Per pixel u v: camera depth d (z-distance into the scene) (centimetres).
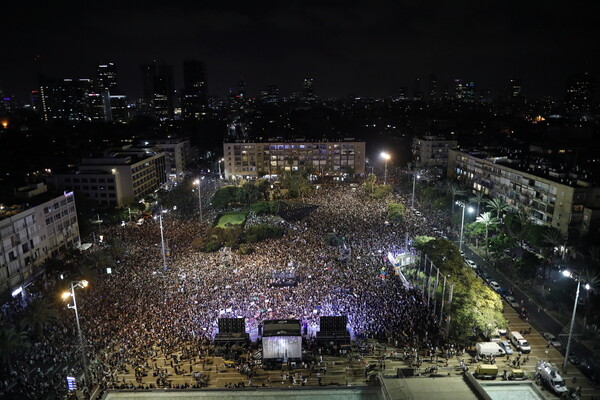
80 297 9925
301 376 7331
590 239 11462
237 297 9850
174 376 7306
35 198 13050
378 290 10175
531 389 5622
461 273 9619
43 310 8362
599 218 12456
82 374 7381
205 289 10281
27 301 10219
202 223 16250
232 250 13262
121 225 16200
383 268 11406
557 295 9662
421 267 10719
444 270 9656
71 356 7869
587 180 13025
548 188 13975
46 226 12581
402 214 15350
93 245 14200
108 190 18650
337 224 15438
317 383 7181
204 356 7869
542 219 14288
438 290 9394
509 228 13038
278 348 7706
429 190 17675
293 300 9675
